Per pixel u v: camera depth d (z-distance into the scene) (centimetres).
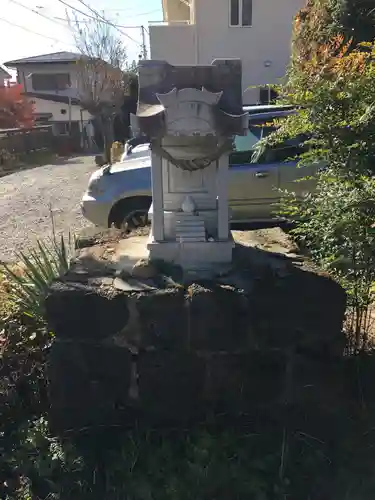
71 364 262
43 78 2970
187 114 256
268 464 243
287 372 264
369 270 273
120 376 263
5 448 262
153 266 284
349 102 252
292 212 357
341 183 276
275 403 267
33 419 280
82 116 2723
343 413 267
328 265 283
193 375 262
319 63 273
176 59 1395
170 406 265
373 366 274
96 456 251
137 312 255
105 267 294
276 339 260
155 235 295
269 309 256
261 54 1401
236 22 1380
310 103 261
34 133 2227
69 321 257
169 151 288
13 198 1051
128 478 237
